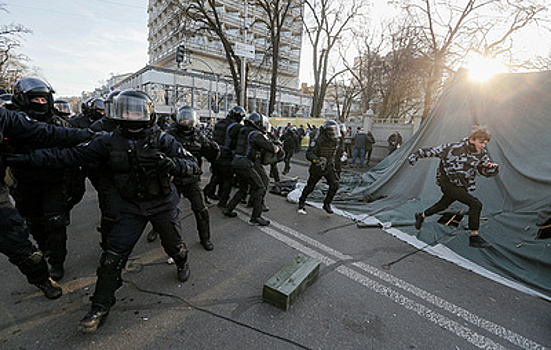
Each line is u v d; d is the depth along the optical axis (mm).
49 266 2859
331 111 53469
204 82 30734
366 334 2131
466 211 4012
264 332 2082
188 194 3248
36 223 2689
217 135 4969
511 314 2480
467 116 5215
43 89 2561
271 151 4047
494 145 4625
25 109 2564
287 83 47250
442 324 2299
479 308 2539
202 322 2162
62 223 2605
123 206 2084
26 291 2439
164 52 42125
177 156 2303
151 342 1938
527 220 3553
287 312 2326
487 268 3264
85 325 1890
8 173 2436
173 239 2443
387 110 23000
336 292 2668
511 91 4723
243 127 4281
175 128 3600
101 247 3139
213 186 5562
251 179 4168
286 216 4898
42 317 2137
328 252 3549
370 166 12797
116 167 1956
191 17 17484
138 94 1950
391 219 4676
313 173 4824
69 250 3238
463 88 5453
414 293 2725
